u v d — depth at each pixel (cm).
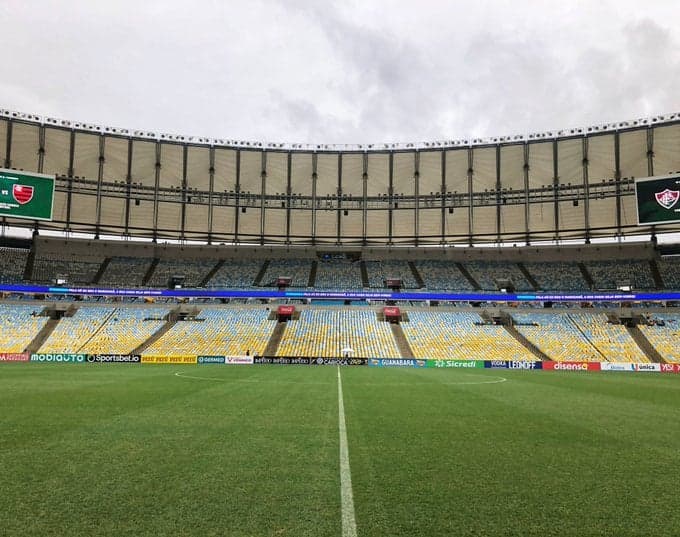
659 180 5062
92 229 6600
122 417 1570
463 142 6631
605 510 771
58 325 5794
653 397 2441
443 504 788
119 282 6544
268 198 6838
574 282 6506
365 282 6806
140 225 6619
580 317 6128
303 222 6881
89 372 3506
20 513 729
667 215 5000
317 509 757
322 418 1608
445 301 6544
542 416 1739
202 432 1335
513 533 679
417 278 6881
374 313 6341
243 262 7175
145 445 1170
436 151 6744
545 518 735
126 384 2661
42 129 6181
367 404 1986
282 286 6675
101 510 743
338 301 6538
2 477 905
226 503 778
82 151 6344
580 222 6362
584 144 6262
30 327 5684
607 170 6181
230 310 6375
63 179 6253
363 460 1058
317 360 5028
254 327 6034
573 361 5178
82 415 1605
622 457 1122
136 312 6234
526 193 6494
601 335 5725
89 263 6750
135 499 792
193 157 6700
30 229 6619
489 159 6625
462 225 6731
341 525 695
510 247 7106
